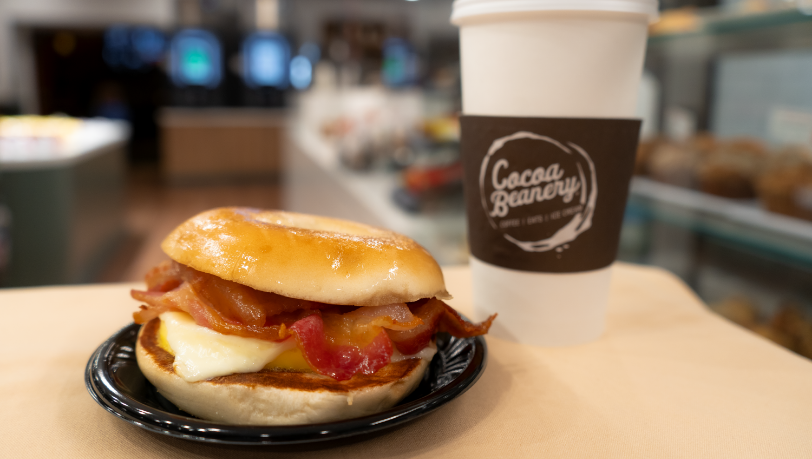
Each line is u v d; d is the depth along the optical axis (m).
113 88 3.55
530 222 0.25
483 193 0.26
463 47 0.27
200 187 2.73
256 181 2.98
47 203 1.12
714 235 0.62
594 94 0.24
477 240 0.28
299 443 0.17
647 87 0.75
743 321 0.53
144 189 2.64
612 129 0.24
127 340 0.24
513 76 0.24
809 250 0.51
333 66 2.15
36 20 2.97
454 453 0.19
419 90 1.35
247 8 3.27
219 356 0.20
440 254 0.78
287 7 3.26
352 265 0.20
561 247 0.26
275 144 2.97
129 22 3.12
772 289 0.55
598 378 0.24
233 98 3.48
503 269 0.27
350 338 0.20
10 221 1.11
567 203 0.25
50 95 3.37
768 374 0.25
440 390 0.19
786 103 0.65
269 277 0.19
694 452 0.19
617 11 0.23
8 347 0.26
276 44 3.34
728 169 0.60
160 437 0.19
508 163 0.25
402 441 0.19
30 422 0.20
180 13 3.18
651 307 0.33
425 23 1.87
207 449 0.19
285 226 0.21
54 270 1.14
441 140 0.99
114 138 1.70
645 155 0.73
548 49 0.24
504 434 0.20
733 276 0.60
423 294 0.21
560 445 0.19
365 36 2.36
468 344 0.24
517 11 0.23
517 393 0.23
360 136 1.24
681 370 0.25
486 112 0.26
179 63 3.34
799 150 0.57
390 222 0.84
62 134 1.50
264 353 0.20
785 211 0.54
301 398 0.18
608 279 0.28
